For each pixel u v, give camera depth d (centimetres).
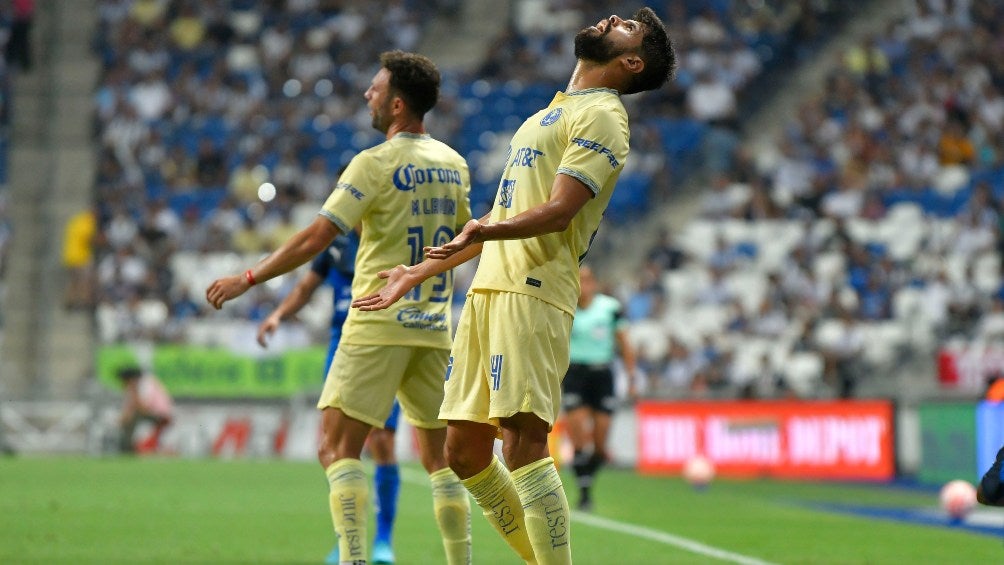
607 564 2802
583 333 4478
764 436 6831
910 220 9019
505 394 1784
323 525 3550
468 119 10094
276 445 7631
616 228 9275
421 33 11094
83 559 2714
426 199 2295
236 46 10800
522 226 1698
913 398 6881
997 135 9956
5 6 10581
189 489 4769
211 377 7744
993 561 3019
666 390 7350
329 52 10619
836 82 10281
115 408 7619
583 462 4412
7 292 8938
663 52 1880
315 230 2177
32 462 6406
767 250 8838
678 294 8562
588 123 1791
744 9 11056
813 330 8000
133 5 10794
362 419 2234
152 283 8731
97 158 9800
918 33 10781
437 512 2262
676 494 5322
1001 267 8531
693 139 9919
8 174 9681
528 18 11175
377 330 2244
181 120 10125
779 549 3198
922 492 5766
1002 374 6431
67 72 10356
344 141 9931
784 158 9800
